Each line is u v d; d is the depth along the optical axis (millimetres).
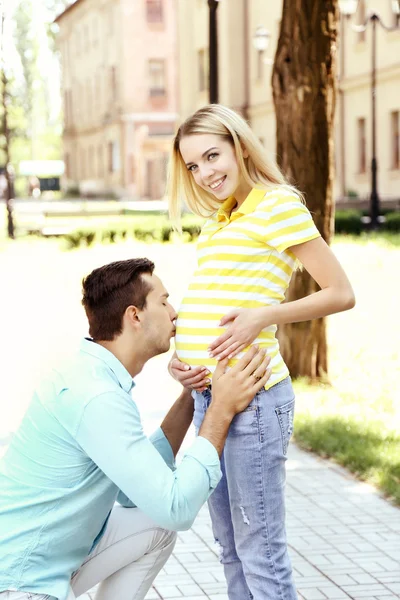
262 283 3271
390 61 35594
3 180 69875
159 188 61594
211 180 3361
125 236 25672
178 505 3014
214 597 4574
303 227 3244
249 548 3381
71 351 11133
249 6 45844
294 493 6172
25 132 91938
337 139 39781
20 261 21438
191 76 50625
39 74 100188
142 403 8711
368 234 26984
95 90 69375
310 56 8398
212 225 3461
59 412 3041
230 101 46594
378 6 36125
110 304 3174
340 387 9133
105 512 3191
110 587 3545
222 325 3244
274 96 8609
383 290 15570
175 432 3625
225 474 3490
